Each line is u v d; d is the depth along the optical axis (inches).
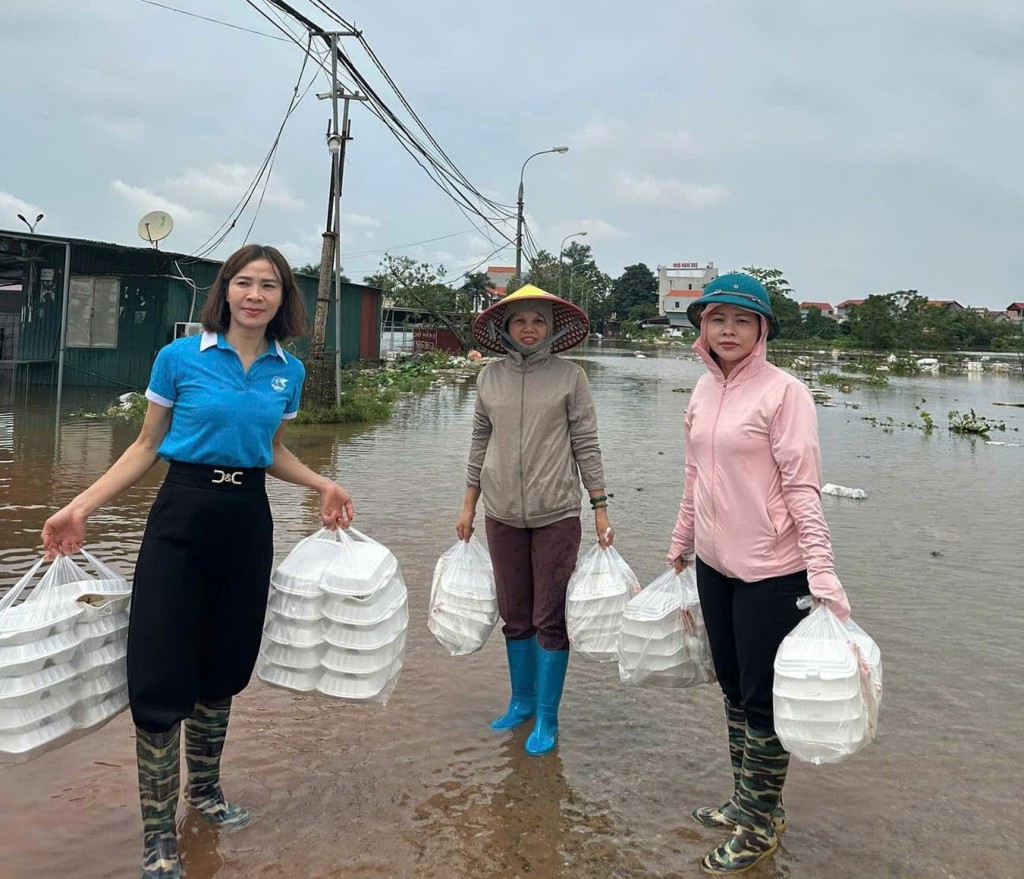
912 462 436.5
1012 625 183.6
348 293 1051.3
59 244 620.4
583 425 131.6
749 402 100.4
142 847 100.3
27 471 330.6
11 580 196.1
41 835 102.0
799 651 91.4
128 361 693.9
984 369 1675.7
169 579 93.7
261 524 100.1
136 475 98.3
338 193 557.0
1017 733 133.4
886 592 206.5
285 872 96.2
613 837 104.8
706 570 106.3
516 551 132.4
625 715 140.1
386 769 120.2
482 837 104.0
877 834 105.9
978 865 99.6
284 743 127.0
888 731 133.7
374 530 258.4
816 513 95.5
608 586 125.6
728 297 99.2
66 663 88.6
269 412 98.1
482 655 165.2
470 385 968.9
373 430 523.5
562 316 135.7
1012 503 326.0
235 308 97.2
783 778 99.7
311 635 102.5
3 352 909.2
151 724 91.7
